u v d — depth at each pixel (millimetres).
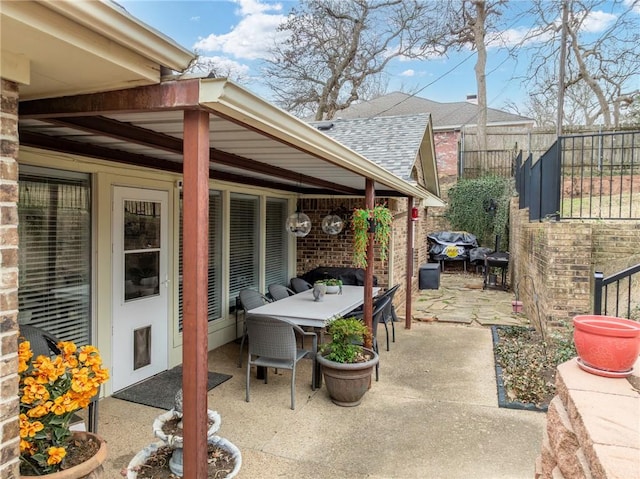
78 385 2094
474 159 14062
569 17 13078
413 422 3729
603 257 5281
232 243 6375
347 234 7805
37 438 2002
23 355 2070
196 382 1893
